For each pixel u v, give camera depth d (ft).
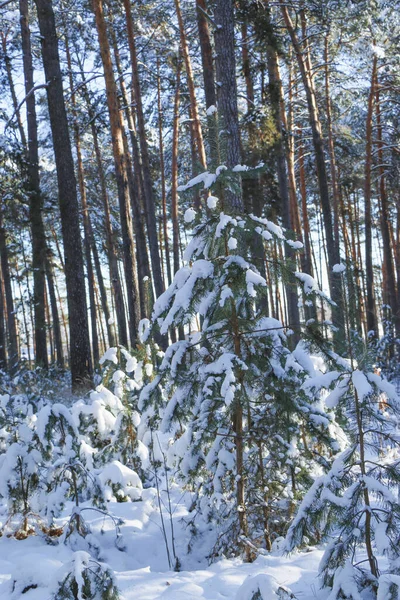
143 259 65.41
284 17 57.41
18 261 95.76
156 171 88.89
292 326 14.70
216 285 14.67
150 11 69.31
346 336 11.91
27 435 16.87
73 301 42.42
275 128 50.11
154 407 18.71
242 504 14.97
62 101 43.14
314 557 13.98
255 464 15.44
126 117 75.97
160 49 73.72
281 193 52.47
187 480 16.89
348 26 57.98
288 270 14.82
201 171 15.52
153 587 12.78
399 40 64.13
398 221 96.94
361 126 82.43
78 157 82.38
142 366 23.36
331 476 11.43
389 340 52.70
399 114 79.51
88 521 17.95
